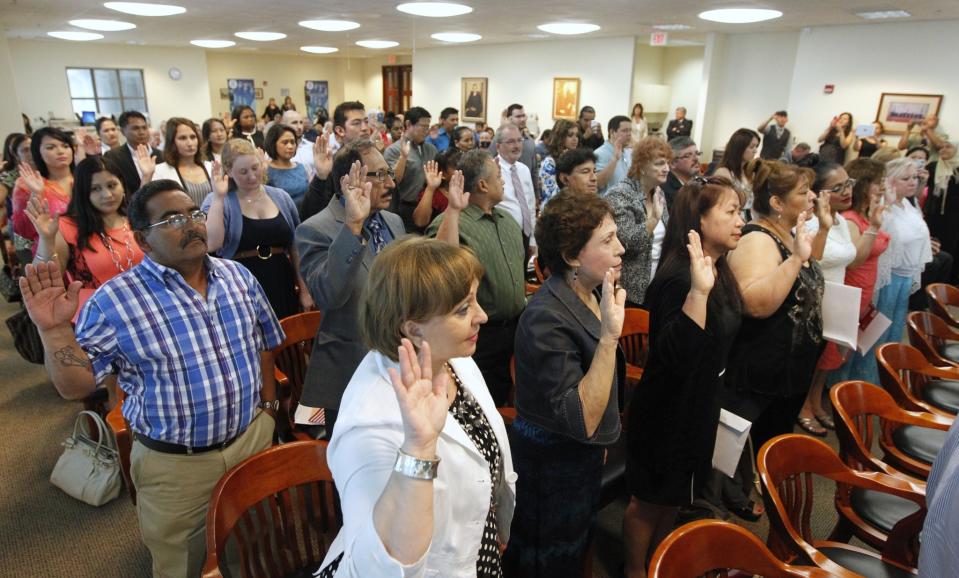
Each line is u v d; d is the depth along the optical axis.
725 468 1.88
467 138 5.93
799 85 8.70
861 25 7.93
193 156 3.80
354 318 1.87
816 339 2.12
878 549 1.78
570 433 1.39
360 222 1.78
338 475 0.97
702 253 1.64
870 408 1.99
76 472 2.41
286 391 2.18
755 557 1.31
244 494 1.36
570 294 1.50
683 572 1.22
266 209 2.65
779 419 2.26
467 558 1.07
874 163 2.92
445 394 0.86
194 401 1.50
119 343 1.41
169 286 1.47
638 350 2.70
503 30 9.05
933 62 7.40
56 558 2.13
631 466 1.82
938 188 5.35
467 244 2.39
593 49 10.53
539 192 4.87
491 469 1.17
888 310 3.43
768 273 2.00
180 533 1.58
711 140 10.32
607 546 2.23
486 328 2.50
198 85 14.07
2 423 3.02
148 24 8.18
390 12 6.91
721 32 9.52
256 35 9.91
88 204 2.28
